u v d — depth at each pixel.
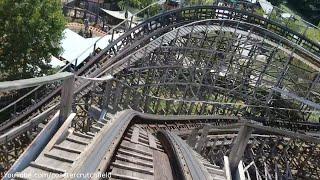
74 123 17.94
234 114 36.03
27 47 30.69
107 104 16.56
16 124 20.78
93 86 20.31
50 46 32.16
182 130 22.69
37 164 6.27
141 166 8.40
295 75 34.16
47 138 7.38
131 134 11.75
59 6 32.38
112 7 61.34
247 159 25.22
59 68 33.66
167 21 30.48
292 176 27.23
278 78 32.91
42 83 5.89
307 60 32.91
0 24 30.69
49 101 21.92
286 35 35.16
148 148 10.73
